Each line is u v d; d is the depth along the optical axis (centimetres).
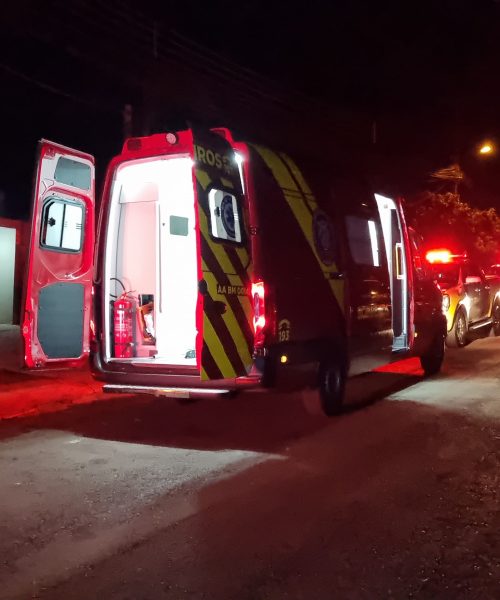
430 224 2592
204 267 631
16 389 954
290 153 784
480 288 1563
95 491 555
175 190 803
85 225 853
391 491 555
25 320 784
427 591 396
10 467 621
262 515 505
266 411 845
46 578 410
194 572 417
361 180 902
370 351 873
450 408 854
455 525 488
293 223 731
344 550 447
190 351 786
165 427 769
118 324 765
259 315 671
